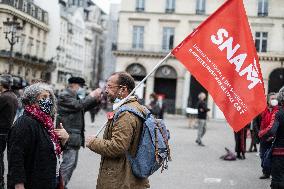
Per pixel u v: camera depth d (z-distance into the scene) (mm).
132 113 4188
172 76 48656
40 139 4332
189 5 48125
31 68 58219
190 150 15344
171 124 30828
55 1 64625
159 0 48625
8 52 50125
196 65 5168
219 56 5133
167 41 48625
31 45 57500
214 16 5156
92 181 9016
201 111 17000
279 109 6031
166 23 48469
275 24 46219
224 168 11641
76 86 7605
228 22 5129
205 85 5152
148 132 4199
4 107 7219
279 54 45812
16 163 4223
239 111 5070
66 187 7773
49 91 4531
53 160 4406
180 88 48125
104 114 38906
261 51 46469
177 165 11758
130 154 4191
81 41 83125
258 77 5055
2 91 7402
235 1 5121
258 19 46469
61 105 7484
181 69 48031
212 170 11234
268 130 5895
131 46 49062
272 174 6008
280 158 5930
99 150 4102
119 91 4414
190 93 48562
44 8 63656
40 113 4418
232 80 5109
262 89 5047
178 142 17984
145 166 4160
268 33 46375
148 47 48750
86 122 27219
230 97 5102
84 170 10281
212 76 5137
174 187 8883
